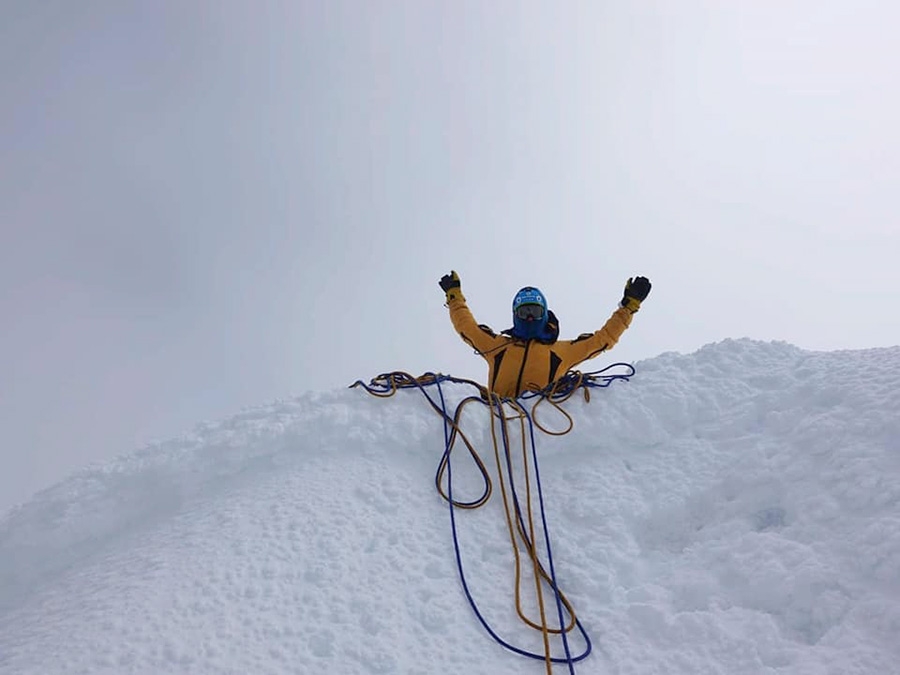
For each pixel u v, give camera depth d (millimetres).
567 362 4184
